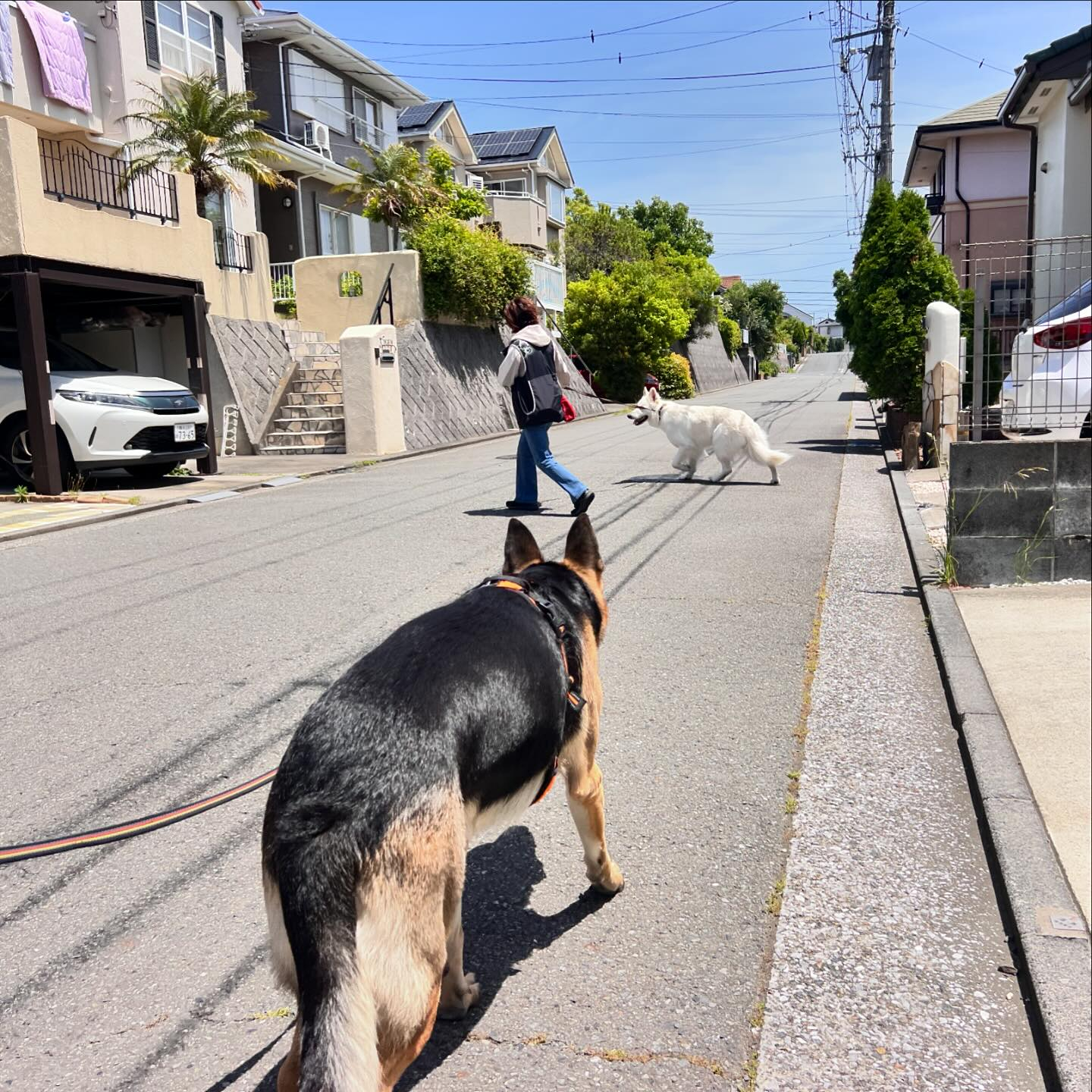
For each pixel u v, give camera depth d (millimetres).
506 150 42281
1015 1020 2383
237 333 15852
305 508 9898
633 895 2949
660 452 14266
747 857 3139
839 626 5516
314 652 5188
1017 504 6035
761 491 10164
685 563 6984
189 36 20250
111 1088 2207
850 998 2463
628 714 4309
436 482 11688
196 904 2949
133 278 11609
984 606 5652
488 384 21234
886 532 8062
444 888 1925
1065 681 4402
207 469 12617
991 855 3100
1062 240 7047
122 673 4934
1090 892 2807
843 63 27609
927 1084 2172
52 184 17219
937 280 12883
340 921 1741
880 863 3090
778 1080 2188
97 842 2920
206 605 6176
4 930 2824
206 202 19312
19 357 11141
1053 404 8156
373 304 19109
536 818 3486
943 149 24422
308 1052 1635
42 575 7168
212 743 4062
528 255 27938
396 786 1881
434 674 2105
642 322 29750
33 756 3969
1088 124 16688
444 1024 2400
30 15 15758
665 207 58438
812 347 120875
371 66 26734
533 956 2668
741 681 4680
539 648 2408
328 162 24297
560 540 7785
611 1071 2227
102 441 10703
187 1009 2477
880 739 4008
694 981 2547
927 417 11359
